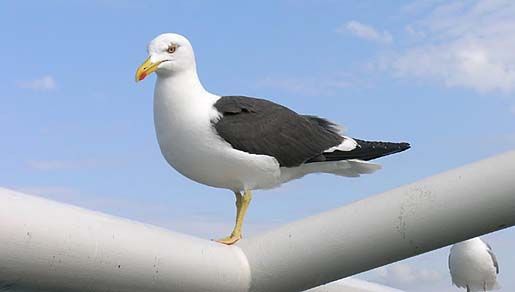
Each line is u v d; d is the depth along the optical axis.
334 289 2.72
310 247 1.96
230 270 1.98
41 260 1.43
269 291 2.07
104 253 1.57
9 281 1.42
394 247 1.88
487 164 1.79
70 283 1.54
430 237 1.83
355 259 1.93
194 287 1.88
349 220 1.93
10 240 1.37
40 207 1.46
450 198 1.78
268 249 2.04
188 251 1.85
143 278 1.71
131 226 1.71
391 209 1.87
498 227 1.80
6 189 1.46
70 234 1.49
